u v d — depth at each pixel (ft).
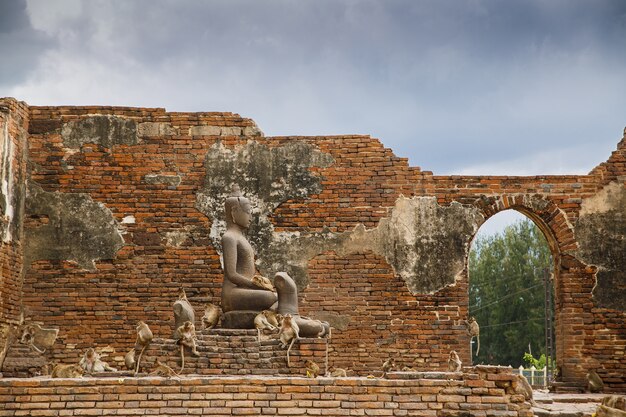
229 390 46.32
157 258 71.92
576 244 72.18
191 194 72.43
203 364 53.21
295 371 52.75
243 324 56.75
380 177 72.54
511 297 167.32
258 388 46.42
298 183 72.54
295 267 71.82
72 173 72.38
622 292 71.82
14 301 69.82
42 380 46.11
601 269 72.02
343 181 72.54
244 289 57.88
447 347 71.20
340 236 72.08
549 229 72.74
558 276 73.00
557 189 72.59
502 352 167.02
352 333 71.26
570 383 71.20
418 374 47.26
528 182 72.59
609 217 72.33
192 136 73.00
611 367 71.20
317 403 46.29
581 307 71.82
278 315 56.70
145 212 72.23
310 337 55.88
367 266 71.82
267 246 72.02
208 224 72.23
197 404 46.11
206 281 71.72
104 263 71.82
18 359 69.62
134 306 71.41
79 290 71.46
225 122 73.15
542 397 63.46
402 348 71.15
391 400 46.39
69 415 45.73
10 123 68.59
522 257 168.66
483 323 171.63
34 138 72.64
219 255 71.92
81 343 71.10
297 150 72.79
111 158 72.64
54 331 71.15
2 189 67.05
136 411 45.91
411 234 72.02
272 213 72.28
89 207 72.18
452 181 72.59
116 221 72.13
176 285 71.67
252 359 53.31
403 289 71.67
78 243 71.87
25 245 71.67
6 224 67.87
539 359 147.23
